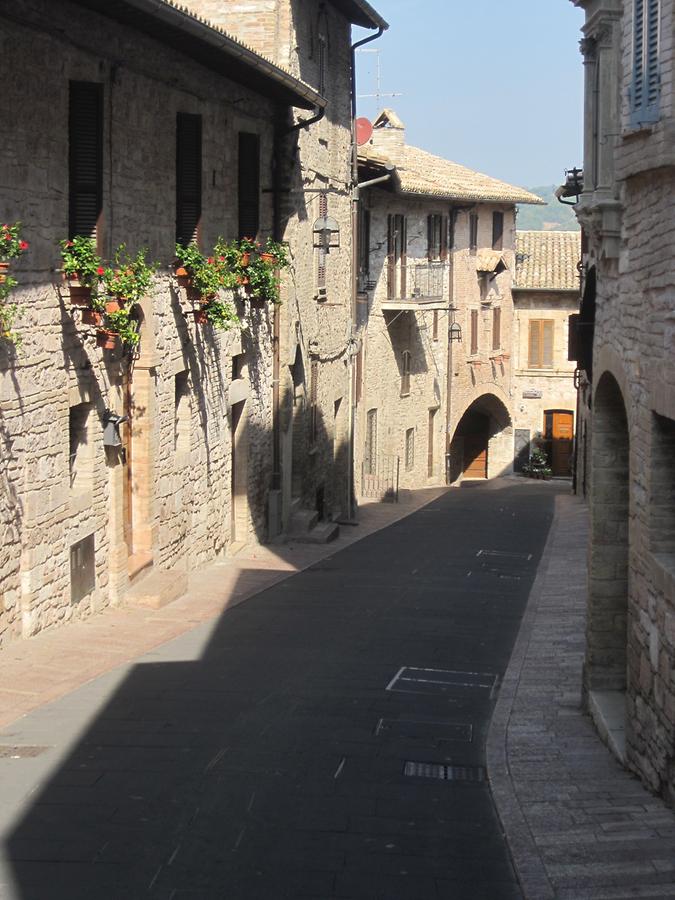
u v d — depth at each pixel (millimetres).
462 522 32125
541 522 32500
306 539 25656
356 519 31766
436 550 26078
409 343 41438
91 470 16094
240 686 12969
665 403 8945
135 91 16938
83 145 15492
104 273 14938
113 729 11070
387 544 26891
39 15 13977
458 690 13297
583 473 37531
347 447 31188
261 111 23078
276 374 24812
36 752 10289
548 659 15023
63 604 15266
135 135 16984
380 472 38906
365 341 36875
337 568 22750
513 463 51406
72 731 10977
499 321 49312
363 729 11430
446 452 45688
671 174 8773
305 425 26875
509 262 49625
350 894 7559
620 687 12250
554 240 52844
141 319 17500
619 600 12203
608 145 11016
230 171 21406
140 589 17484
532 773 10242
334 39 28391
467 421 51375
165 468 18828
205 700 12281
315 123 26781
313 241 26906
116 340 16453
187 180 19281
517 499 39688
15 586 13953
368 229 36781
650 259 9469
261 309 23766
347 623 17078
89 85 15492
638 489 10047
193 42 17594
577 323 14969
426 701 12711
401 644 15656
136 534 18172
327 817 8930
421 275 40469
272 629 16484
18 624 14086
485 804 9453
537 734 11570
